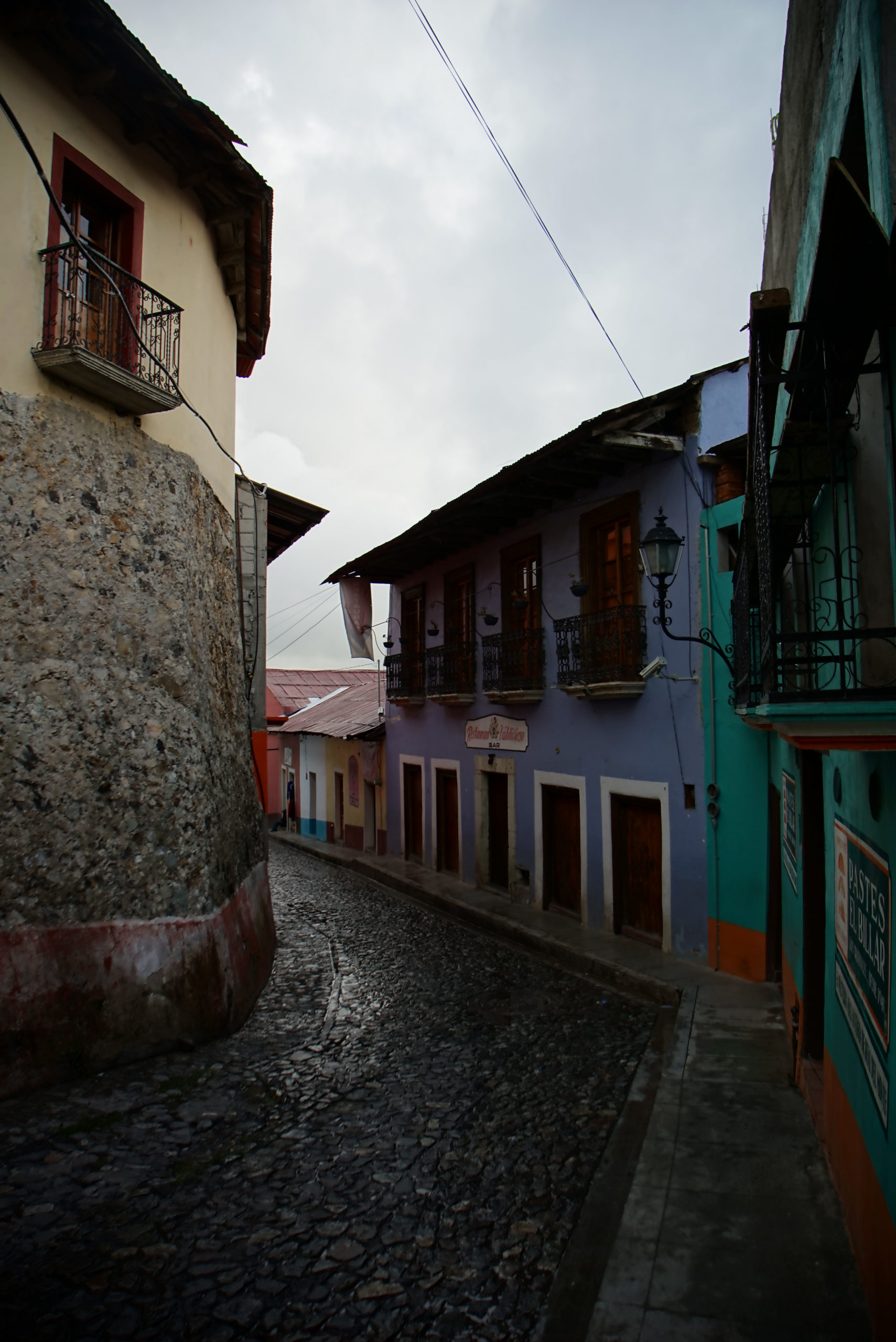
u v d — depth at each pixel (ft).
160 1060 19.93
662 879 33.81
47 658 19.56
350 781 69.87
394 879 52.85
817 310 9.37
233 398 32.22
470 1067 21.35
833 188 7.21
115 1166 15.24
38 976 18.22
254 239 29.09
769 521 10.38
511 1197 14.84
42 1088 17.88
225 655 28.91
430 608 56.49
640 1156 16.16
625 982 29.91
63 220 18.35
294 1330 11.17
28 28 19.60
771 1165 15.49
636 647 34.22
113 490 21.97
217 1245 13.06
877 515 11.06
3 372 19.13
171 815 21.94
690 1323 11.14
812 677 15.05
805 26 12.52
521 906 42.88
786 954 23.47
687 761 32.22
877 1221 10.37
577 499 39.27
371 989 28.68
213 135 23.76
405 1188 15.10
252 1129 17.17
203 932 22.02
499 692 43.73
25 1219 13.39
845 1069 13.19
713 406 31.73
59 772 19.36
